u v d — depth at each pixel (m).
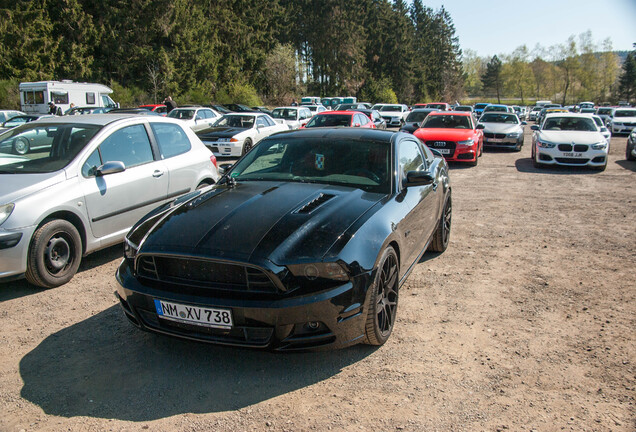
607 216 7.14
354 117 13.66
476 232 6.30
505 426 2.47
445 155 12.51
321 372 3.00
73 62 37.09
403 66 77.19
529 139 22.52
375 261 2.99
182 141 6.07
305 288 2.75
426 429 2.45
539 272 4.78
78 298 4.16
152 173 5.36
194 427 2.47
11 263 4.02
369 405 2.66
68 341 3.41
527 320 3.71
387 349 3.28
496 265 5.00
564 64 103.06
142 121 5.54
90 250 4.75
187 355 3.21
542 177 10.94
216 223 3.06
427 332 3.53
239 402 2.70
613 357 3.15
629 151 14.02
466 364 3.08
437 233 5.18
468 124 13.41
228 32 49.78
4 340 3.42
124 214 5.04
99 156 4.89
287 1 62.16
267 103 52.97
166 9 41.38
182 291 2.83
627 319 3.71
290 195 3.44
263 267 2.68
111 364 3.10
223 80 48.91
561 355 3.18
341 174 3.84
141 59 40.84
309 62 66.19
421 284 4.47
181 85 43.06
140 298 2.95
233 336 2.78
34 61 35.56
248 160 4.30
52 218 4.38
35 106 26.11
